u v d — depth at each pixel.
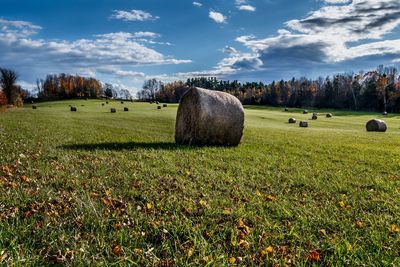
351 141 20.25
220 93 16.64
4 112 52.34
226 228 4.96
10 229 4.51
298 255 4.26
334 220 5.55
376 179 8.99
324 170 10.23
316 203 6.66
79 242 4.28
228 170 9.55
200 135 15.96
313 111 92.12
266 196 6.94
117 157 11.10
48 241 4.31
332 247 4.51
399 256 4.35
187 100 16.36
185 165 10.12
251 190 7.38
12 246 4.03
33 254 3.93
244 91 161.38
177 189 7.18
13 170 8.35
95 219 5.03
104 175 8.18
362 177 9.29
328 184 8.25
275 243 4.64
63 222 4.91
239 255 4.26
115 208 5.74
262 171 9.67
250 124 40.19
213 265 3.88
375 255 4.32
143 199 6.33
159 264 3.92
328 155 13.54
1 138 15.20
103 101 107.75
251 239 4.68
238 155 12.63
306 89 130.75
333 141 20.03
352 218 5.81
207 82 184.38
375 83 108.94
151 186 7.25
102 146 13.98
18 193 6.21
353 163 11.69
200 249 4.25
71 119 37.09
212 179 8.27
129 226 4.99
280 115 62.66
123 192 6.71
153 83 169.88
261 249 4.41
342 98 116.88
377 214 6.05
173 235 4.73
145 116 45.94
